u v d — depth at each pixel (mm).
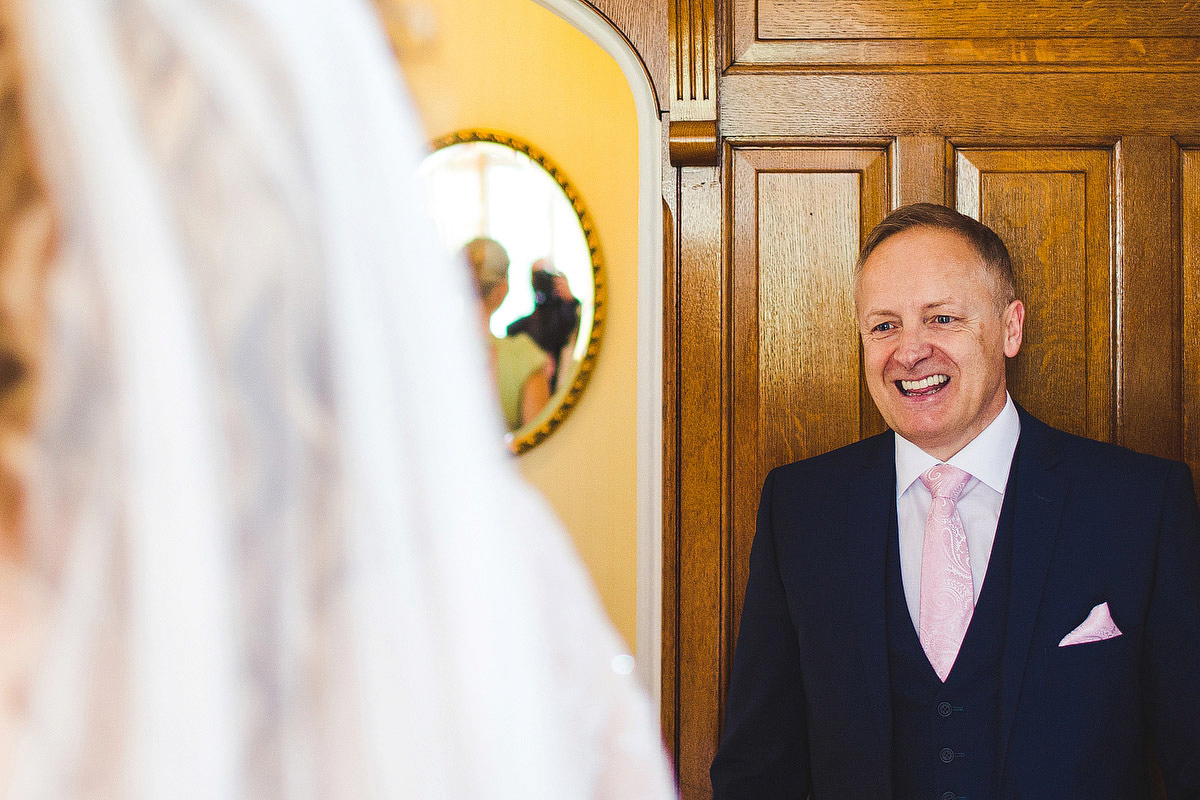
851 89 2008
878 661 1516
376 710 357
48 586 319
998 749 1429
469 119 2750
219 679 326
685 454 2014
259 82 362
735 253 2020
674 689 1995
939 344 1545
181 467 323
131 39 337
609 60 2750
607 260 2742
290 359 356
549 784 396
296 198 362
